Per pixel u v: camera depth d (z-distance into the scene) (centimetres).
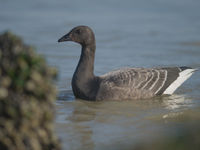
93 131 1231
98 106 1498
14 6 3531
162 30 2891
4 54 909
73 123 1305
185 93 1680
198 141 823
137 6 3666
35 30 2809
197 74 1948
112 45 2522
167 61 2164
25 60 895
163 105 1512
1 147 887
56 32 2777
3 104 874
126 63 2128
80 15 3297
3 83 870
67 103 1534
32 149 891
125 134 1203
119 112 1426
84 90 1570
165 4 3719
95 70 2005
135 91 1581
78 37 1609
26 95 892
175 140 848
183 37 2686
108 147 1102
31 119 882
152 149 861
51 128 936
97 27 2942
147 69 1677
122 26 2988
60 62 2145
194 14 3378
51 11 3406
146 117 1367
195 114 1391
